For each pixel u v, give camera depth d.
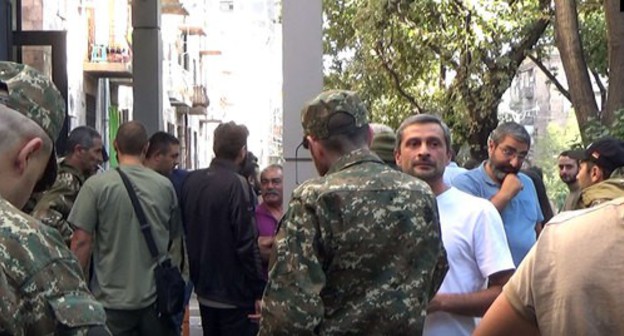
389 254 3.98
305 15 6.93
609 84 10.38
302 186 4.05
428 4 18.06
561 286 2.41
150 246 6.26
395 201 4.01
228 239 6.97
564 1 11.05
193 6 49.03
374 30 18.62
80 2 26.61
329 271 3.97
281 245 3.94
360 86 20.78
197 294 7.12
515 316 2.53
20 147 2.74
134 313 6.23
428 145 4.72
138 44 16.59
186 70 48.47
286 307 3.85
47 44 11.77
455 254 4.67
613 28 10.28
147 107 16.62
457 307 4.54
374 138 5.17
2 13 10.95
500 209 6.09
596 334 2.37
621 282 2.36
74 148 6.63
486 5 17.62
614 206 2.45
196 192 7.02
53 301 2.56
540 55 19.67
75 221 6.16
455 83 18.77
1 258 2.51
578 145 10.34
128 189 6.24
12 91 2.80
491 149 6.32
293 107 6.93
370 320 3.94
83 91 27.08
